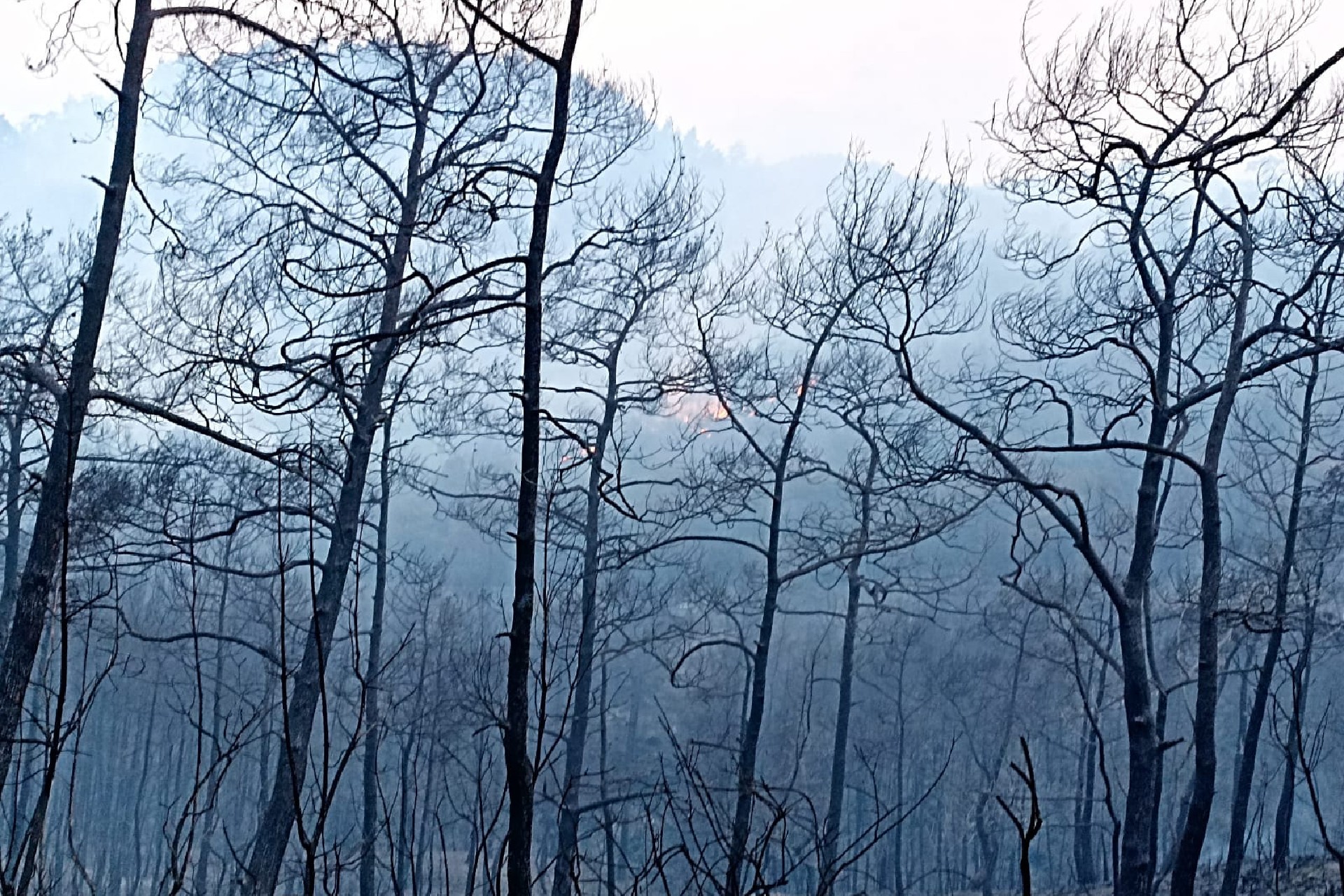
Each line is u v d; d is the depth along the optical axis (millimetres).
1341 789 32688
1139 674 12547
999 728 32969
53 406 12125
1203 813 11625
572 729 16250
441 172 12727
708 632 18469
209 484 15047
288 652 19812
